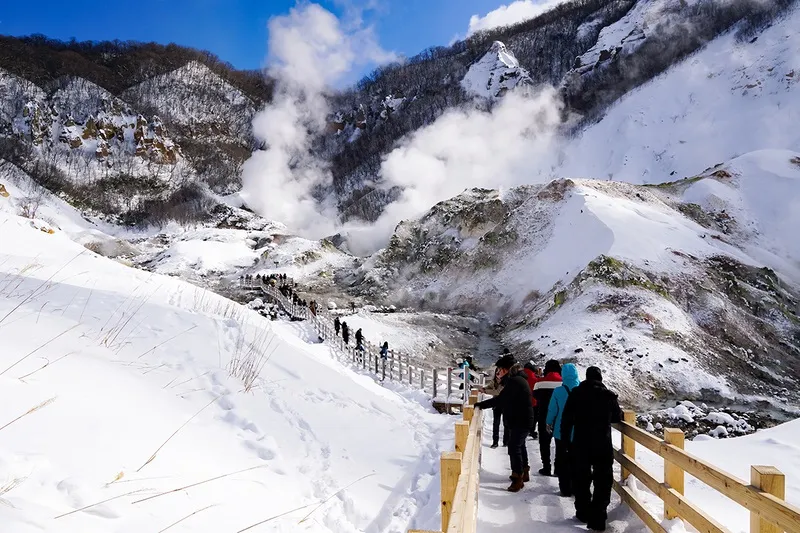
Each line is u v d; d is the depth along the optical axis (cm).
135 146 16675
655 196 5844
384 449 764
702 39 13125
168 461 428
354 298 5822
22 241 1702
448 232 6438
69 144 15862
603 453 547
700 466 416
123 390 538
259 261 7888
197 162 17625
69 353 573
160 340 829
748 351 3178
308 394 895
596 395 566
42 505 295
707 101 10144
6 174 12675
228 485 445
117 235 12775
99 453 384
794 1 11294
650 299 3406
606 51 15638
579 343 3047
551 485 718
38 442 359
